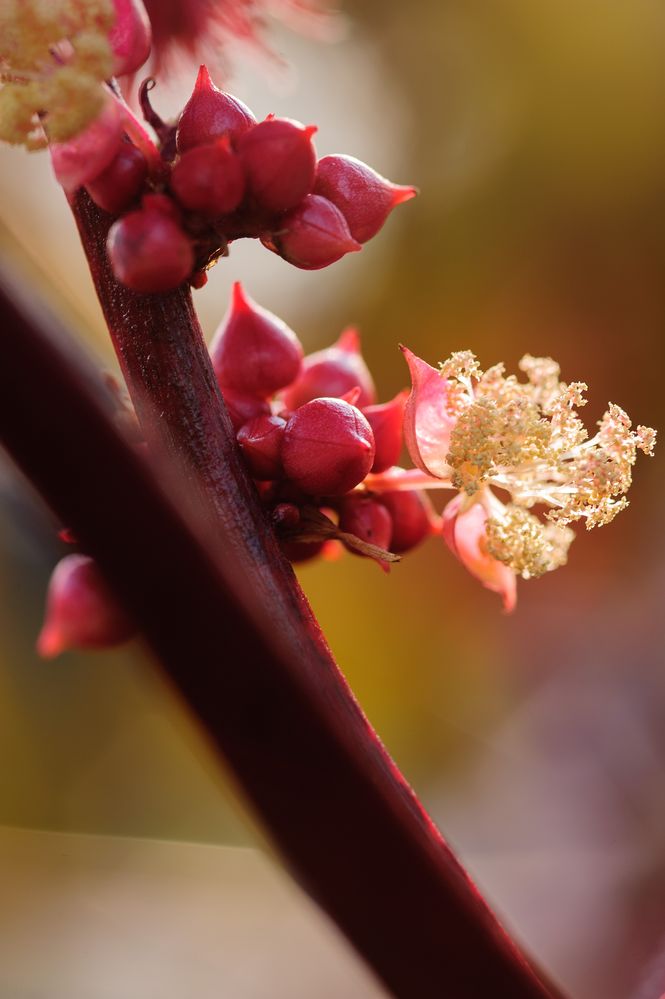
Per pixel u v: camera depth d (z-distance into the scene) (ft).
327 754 0.92
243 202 1.02
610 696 2.77
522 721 2.82
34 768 2.02
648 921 1.69
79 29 0.98
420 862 0.93
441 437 1.08
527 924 1.78
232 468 1.02
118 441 0.90
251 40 1.27
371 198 1.05
